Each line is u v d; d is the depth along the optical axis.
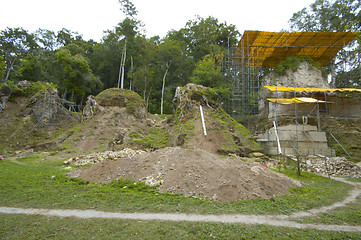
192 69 39.25
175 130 22.23
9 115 25.64
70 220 5.73
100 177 10.24
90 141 21.14
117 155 16.34
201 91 25.58
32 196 7.75
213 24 42.81
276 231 5.27
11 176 10.82
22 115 26.14
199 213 6.34
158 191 8.44
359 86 27.64
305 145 20.61
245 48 30.30
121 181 9.43
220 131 21.22
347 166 15.91
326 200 8.36
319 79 28.30
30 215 6.08
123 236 4.84
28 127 25.12
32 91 28.72
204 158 10.49
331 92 23.34
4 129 23.75
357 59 28.44
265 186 8.82
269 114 26.55
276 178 10.03
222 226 5.45
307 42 28.28
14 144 22.17
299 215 6.57
